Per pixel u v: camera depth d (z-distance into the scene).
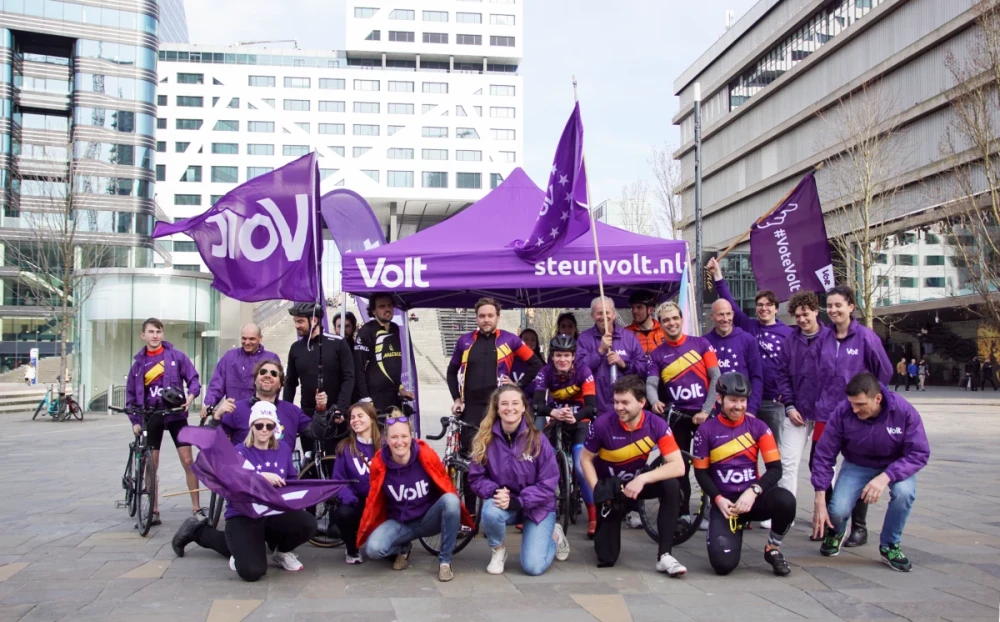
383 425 7.16
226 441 5.30
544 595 4.87
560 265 7.50
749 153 54.75
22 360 53.06
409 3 83.94
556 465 5.58
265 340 40.06
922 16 36.91
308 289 6.85
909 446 5.39
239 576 5.28
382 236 10.55
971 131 25.36
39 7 48.16
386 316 7.59
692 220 57.00
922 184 35.44
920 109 35.75
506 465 5.50
